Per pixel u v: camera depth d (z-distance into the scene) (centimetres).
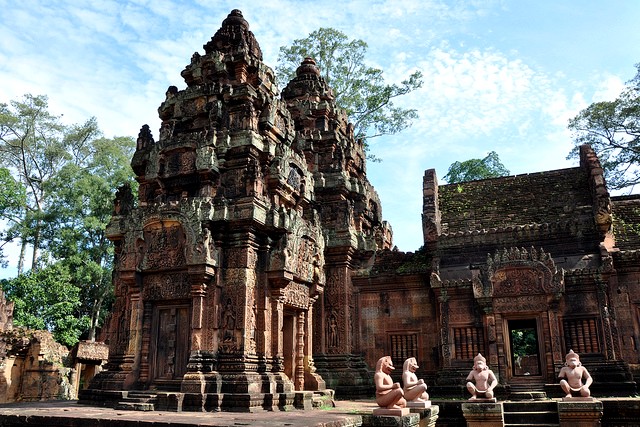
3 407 1450
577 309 1859
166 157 1772
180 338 1552
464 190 2633
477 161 4253
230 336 1510
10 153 4184
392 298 2197
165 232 1614
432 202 2353
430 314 2128
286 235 1655
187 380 1411
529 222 2262
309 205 2072
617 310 1866
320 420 1037
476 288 1920
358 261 2311
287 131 1970
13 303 2789
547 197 2386
